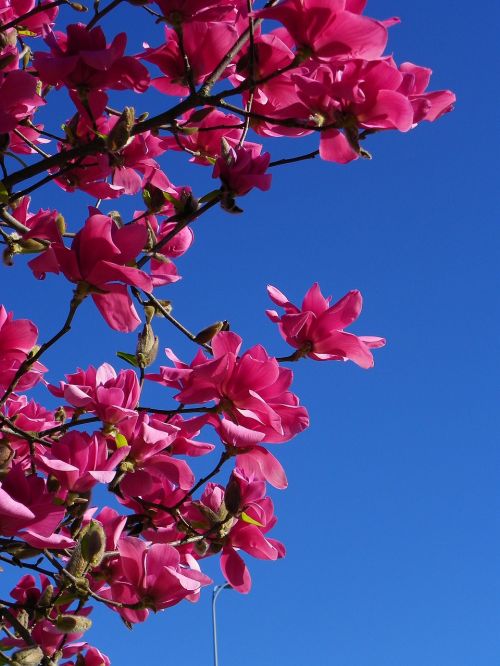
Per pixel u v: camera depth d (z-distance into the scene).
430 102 1.54
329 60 1.50
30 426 1.76
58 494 1.58
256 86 1.62
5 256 1.74
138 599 1.62
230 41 1.67
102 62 1.58
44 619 1.70
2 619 1.67
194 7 1.61
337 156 1.62
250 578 1.76
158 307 1.74
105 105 1.68
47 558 1.56
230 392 1.61
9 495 1.42
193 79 1.65
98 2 1.70
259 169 1.64
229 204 1.65
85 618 1.59
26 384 1.72
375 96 1.51
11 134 1.90
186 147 1.86
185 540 1.70
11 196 1.65
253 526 1.75
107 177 1.83
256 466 1.65
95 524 1.56
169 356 1.70
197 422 1.63
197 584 1.62
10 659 1.48
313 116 1.56
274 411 1.59
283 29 1.66
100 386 1.65
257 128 1.72
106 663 1.73
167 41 1.69
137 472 1.63
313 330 1.72
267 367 1.60
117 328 1.52
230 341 1.61
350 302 1.71
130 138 1.61
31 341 1.67
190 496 1.68
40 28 1.89
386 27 1.47
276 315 1.74
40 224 1.63
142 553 1.62
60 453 1.58
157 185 1.82
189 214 1.72
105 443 1.60
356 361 1.72
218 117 1.84
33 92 1.61
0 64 1.65
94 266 1.49
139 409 1.66
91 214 1.51
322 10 1.49
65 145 1.86
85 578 1.57
